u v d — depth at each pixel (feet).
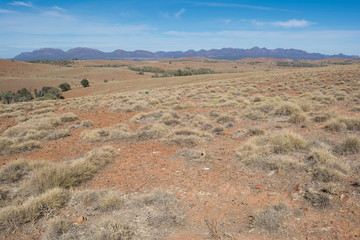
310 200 12.17
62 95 222.07
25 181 16.17
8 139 27.30
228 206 12.49
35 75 584.40
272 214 10.97
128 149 23.57
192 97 63.82
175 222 11.16
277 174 15.71
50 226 10.68
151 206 12.36
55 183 14.69
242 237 9.89
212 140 24.99
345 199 11.90
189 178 16.10
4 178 16.94
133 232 10.25
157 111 40.09
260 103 40.88
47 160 20.04
